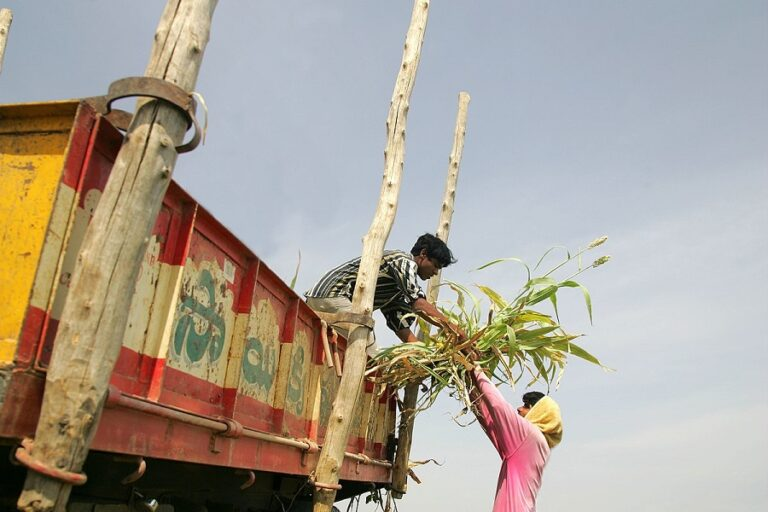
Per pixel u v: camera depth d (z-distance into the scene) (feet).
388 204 16.08
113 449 7.38
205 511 13.53
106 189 7.13
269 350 12.49
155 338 8.63
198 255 9.65
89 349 6.64
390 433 22.09
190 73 7.79
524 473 15.31
